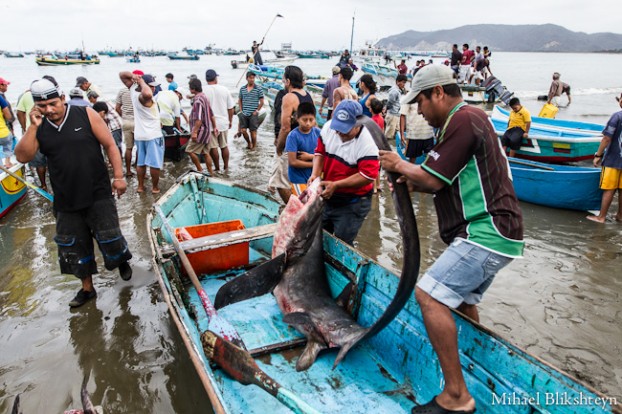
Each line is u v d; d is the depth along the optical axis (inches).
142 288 191.0
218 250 182.1
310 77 810.8
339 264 162.1
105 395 132.0
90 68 1868.8
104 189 168.4
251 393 122.5
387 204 301.7
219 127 352.5
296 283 156.4
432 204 299.7
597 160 264.7
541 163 315.9
